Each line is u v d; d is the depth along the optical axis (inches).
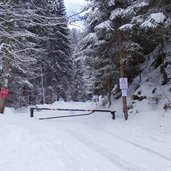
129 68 917.2
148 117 680.4
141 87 829.8
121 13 738.2
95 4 820.0
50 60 1902.1
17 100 1199.6
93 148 429.4
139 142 498.9
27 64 849.5
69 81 2319.1
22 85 1127.6
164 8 703.7
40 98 2044.8
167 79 785.6
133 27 753.6
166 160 375.2
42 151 366.9
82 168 314.3
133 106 802.2
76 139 494.0
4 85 821.2
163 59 797.9
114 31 796.6
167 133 562.6
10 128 485.7
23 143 406.6
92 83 1155.3
